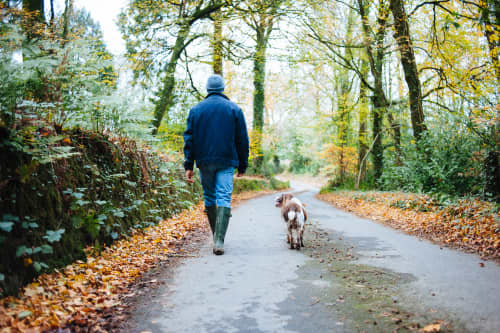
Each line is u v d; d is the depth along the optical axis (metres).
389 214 9.91
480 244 5.65
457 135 11.62
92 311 2.98
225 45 14.05
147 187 7.42
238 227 7.68
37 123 4.04
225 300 3.29
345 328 2.67
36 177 3.79
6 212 3.22
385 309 3.00
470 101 12.12
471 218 7.02
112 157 5.93
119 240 5.25
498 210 7.07
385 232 7.38
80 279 3.57
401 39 13.80
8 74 4.02
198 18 14.12
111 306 3.15
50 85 4.83
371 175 22.05
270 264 4.55
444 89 14.18
